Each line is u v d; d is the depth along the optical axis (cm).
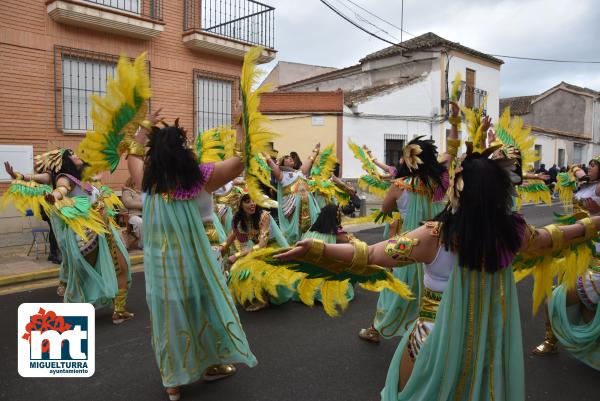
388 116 2092
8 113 994
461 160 253
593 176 452
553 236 268
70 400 379
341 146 1956
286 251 250
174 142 350
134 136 392
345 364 442
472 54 2403
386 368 434
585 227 280
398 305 450
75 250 532
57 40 1055
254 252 258
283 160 754
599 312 401
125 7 1159
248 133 328
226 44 1301
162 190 351
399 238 251
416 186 448
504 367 244
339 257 247
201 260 361
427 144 446
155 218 355
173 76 1253
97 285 538
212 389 395
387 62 2420
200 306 365
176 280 353
